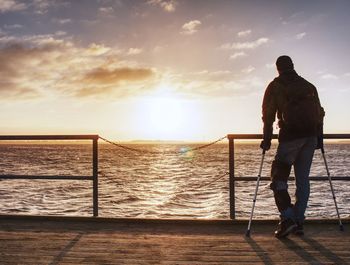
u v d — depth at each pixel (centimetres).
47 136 599
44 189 3234
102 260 383
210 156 12256
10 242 452
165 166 7262
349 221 539
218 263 371
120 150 19188
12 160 8938
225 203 2339
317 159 8431
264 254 400
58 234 490
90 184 3716
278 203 468
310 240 455
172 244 442
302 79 477
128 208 2239
